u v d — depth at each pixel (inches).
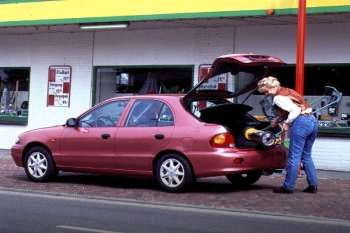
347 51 584.1
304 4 515.2
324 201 409.1
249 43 636.7
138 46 703.7
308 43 603.2
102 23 658.2
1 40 802.2
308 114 433.4
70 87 747.4
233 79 609.6
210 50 658.2
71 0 665.6
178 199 415.5
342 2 521.0
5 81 806.5
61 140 479.8
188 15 594.9
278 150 443.2
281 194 436.5
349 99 586.6
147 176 446.6
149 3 617.6
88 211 372.5
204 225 332.8
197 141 422.3
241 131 434.3
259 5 558.9
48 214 361.1
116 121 462.0
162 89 691.4
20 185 476.7
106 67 726.5
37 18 687.7
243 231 318.3
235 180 477.4
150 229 320.5
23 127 783.1
